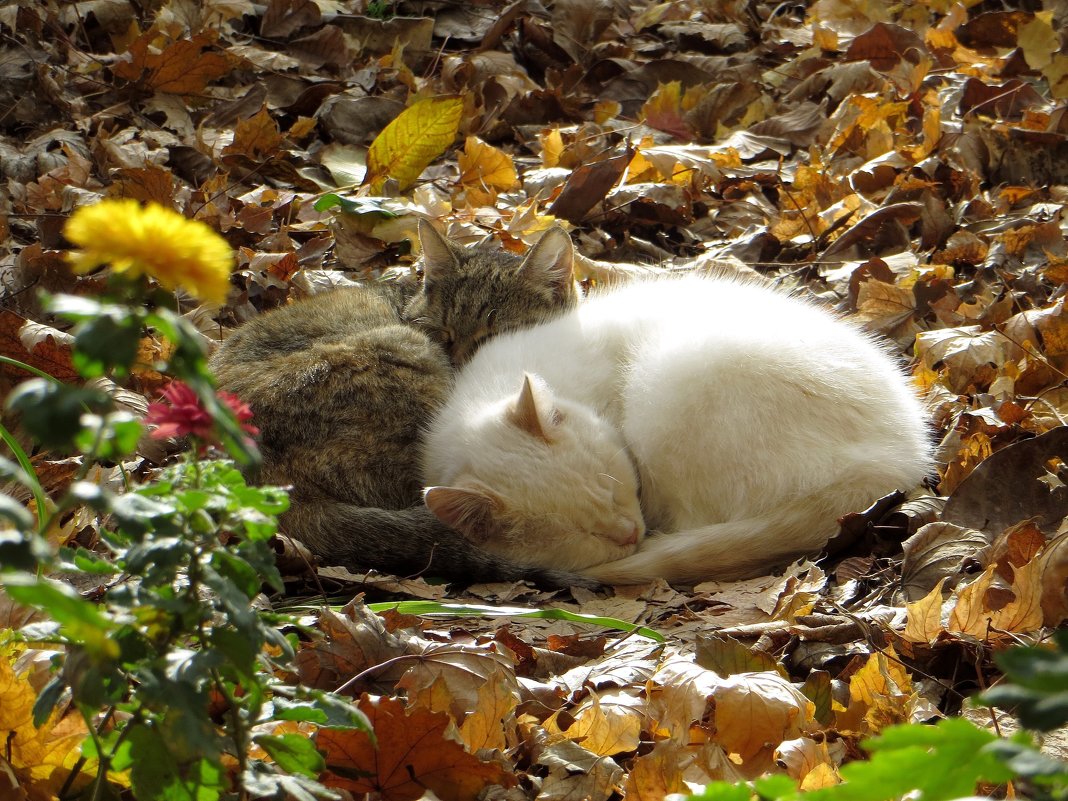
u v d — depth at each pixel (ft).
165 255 4.78
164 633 5.57
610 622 10.42
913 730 4.24
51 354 14.26
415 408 14.38
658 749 7.87
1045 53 27.25
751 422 13.15
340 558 12.67
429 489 12.17
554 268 17.26
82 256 4.86
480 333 16.70
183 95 24.18
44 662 8.07
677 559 12.50
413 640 9.67
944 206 20.40
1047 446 12.01
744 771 8.34
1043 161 22.06
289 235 20.22
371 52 28.07
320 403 13.69
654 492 13.93
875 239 20.07
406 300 17.74
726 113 25.95
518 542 13.00
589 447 13.37
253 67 25.55
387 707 7.44
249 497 5.41
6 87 22.39
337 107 24.03
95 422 4.75
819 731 8.63
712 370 13.35
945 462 13.89
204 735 5.21
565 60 28.60
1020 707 4.24
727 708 8.47
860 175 21.94
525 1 29.12
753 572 12.51
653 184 21.44
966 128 23.72
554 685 9.44
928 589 11.08
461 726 8.53
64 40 24.44
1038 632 9.78
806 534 12.64
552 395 14.03
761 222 21.70
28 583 4.20
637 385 14.20
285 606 11.32
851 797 4.30
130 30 25.53
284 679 8.82
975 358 15.69
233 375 14.20
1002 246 19.01
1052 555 10.05
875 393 13.56
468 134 24.93
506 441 13.32
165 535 5.21
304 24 27.45
